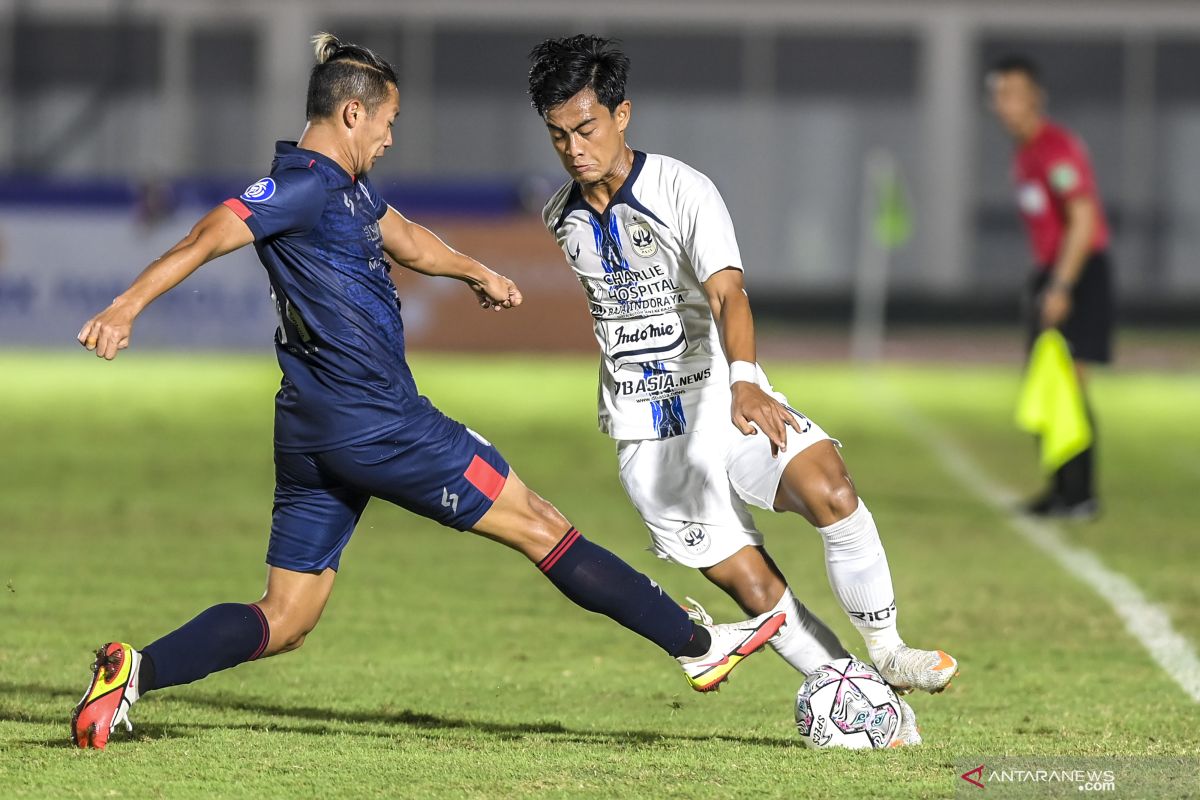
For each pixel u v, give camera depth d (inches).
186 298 2847.0
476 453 657.6
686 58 3969.0
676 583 1128.2
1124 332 3740.2
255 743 670.5
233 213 616.4
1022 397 1437.0
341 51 652.7
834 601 1075.3
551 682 834.2
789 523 1417.3
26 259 2837.1
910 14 3934.5
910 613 1028.5
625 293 709.3
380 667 863.1
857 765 639.8
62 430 1980.8
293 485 667.4
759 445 693.3
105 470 1662.2
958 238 3956.7
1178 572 1178.0
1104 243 1430.9
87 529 1310.3
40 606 1005.2
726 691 820.6
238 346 2851.9
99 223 2822.3
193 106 3887.8
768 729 727.7
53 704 741.3
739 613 1030.4
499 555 1238.9
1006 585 1125.1
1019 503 1521.9
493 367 2758.4
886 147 3959.2
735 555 717.9
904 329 3671.3
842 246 3969.0
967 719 748.0
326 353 639.8
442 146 3961.6
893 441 1969.7
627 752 663.1
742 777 617.3
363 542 1290.6
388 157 3961.6
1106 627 989.2
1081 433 1408.7
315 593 677.9
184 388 2459.4
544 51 674.8
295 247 635.5
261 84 3878.0
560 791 593.6
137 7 3882.9
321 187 633.6
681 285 701.3
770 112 3961.6
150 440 1905.8
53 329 2844.5
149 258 2812.5
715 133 3978.8
